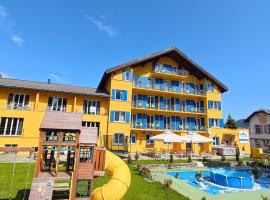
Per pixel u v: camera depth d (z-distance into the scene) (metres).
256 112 51.03
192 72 37.56
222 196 12.69
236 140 36.38
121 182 8.77
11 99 25.80
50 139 9.18
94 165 8.58
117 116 29.53
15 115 24.66
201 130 35.72
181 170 20.86
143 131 32.59
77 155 8.34
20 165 16.81
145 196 10.85
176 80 36.19
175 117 35.19
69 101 28.33
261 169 23.05
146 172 15.94
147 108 32.47
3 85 24.08
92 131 9.02
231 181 15.80
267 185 16.80
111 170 9.38
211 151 33.50
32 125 25.03
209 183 16.67
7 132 24.41
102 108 29.84
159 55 33.38
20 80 28.91
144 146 32.16
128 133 29.50
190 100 36.88
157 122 33.75
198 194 12.71
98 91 31.33
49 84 29.86
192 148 34.31
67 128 8.41
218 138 35.53
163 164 21.45
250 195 13.17
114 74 30.75
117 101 29.92
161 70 34.38
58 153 8.34
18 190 10.66
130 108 30.39
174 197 11.18
